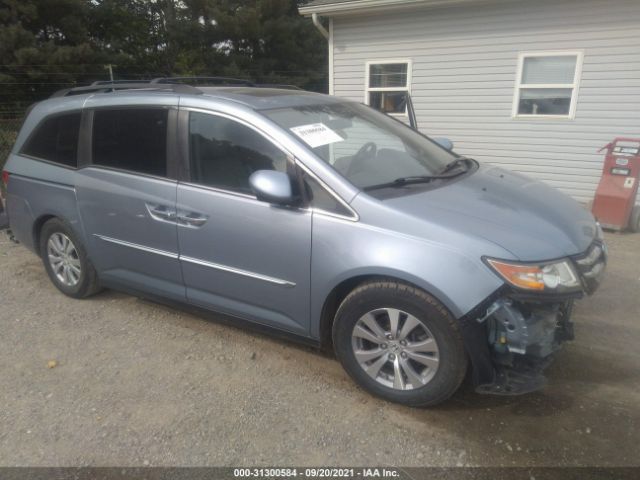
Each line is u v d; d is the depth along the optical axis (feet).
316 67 83.25
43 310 13.62
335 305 9.80
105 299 14.23
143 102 11.51
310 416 9.15
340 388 9.96
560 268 8.32
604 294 14.35
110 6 66.64
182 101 10.97
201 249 10.78
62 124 13.14
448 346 8.44
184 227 10.88
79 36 59.41
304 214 9.37
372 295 8.93
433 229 8.50
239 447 8.43
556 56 27.45
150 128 11.38
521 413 9.12
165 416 9.23
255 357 11.11
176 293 11.73
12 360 11.23
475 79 29.94
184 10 73.05
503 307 8.09
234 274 10.49
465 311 8.09
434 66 30.91
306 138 9.93
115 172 11.94
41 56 52.80
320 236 9.21
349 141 10.74
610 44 25.96
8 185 14.51
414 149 11.94
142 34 75.20
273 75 76.02
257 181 9.26
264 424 8.96
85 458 8.27
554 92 28.12
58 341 12.00
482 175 11.36
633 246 19.31
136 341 11.91
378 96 33.37
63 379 10.46
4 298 14.47
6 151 34.47
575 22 26.48
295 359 11.00
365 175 9.84
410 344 8.91
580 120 27.68
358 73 33.63
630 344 11.55
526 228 8.75
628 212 21.09
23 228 14.51
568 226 9.29
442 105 31.37
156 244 11.51
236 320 11.09
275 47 78.28
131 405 9.56
